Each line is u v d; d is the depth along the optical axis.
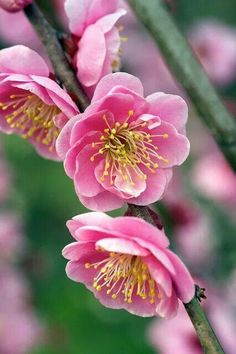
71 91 0.28
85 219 0.27
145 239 0.27
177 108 0.28
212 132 0.32
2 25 0.48
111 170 0.28
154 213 0.28
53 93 0.28
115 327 0.55
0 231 0.53
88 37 0.29
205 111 0.32
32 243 0.56
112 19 0.29
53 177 0.58
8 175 0.57
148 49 0.52
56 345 0.55
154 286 0.28
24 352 0.52
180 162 0.28
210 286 0.43
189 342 0.42
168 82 0.53
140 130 0.29
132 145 0.29
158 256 0.26
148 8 0.32
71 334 0.55
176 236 0.42
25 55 0.28
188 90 0.32
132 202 0.28
